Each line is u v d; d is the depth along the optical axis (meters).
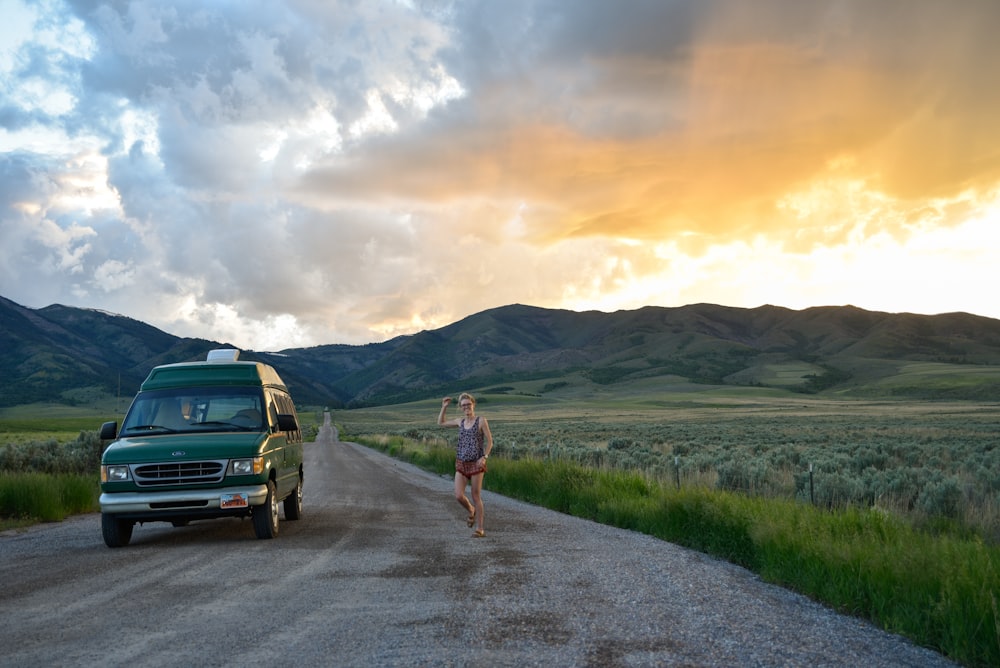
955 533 10.59
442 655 5.24
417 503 17.45
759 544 9.09
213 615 6.41
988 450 29.25
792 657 5.44
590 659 5.21
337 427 149.75
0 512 14.60
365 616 6.37
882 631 6.37
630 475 18.05
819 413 123.75
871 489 14.43
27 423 122.19
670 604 6.97
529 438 59.47
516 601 6.96
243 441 11.12
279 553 9.86
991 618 5.60
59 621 6.21
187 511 10.59
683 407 195.50
